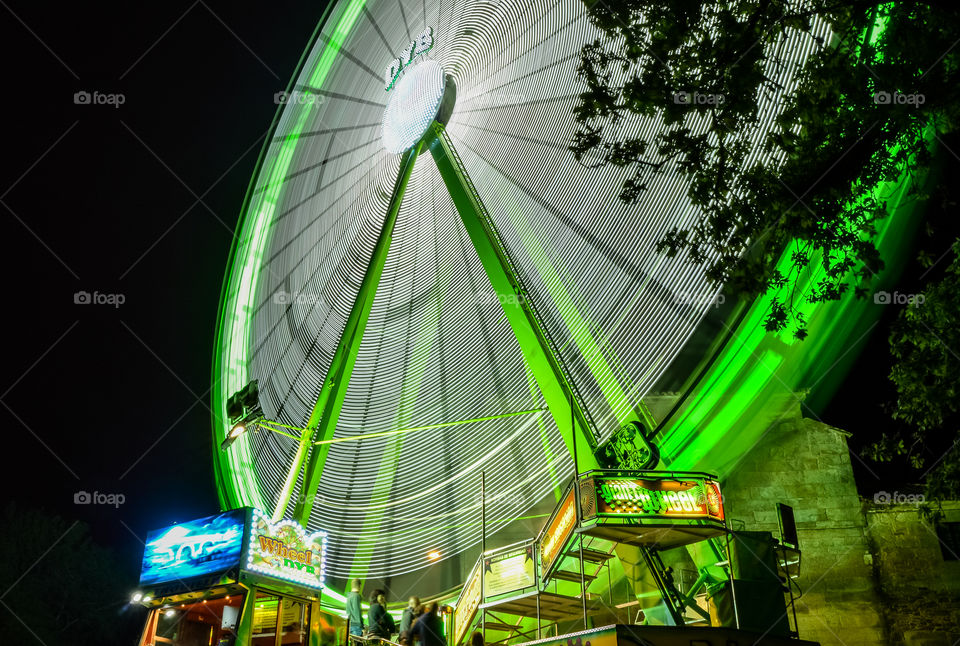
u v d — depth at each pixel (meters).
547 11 36.28
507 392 32.38
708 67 12.95
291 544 17.56
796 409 23.36
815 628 20.59
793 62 20.95
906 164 14.30
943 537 21.52
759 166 13.77
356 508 35.75
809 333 22.80
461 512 31.44
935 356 14.88
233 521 16.73
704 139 13.39
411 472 35.00
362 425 38.50
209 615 17.89
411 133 36.97
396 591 31.81
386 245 33.25
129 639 34.59
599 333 28.86
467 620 21.14
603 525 15.36
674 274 26.34
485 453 31.92
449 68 40.16
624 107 13.75
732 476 22.86
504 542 28.89
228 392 39.62
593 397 27.81
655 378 25.81
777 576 15.58
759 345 23.16
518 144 36.16
